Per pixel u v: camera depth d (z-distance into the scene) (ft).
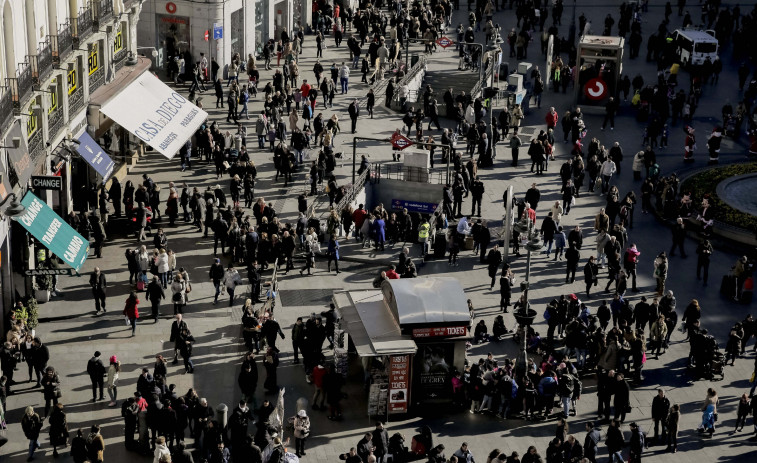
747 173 192.95
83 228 148.56
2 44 125.08
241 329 135.74
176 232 159.84
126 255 141.79
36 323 130.31
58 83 142.82
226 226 152.25
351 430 117.50
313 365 124.88
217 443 107.24
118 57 168.55
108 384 117.39
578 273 157.89
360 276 153.17
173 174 179.11
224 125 200.64
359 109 213.66
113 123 171.42
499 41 234.99
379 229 160.25
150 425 109.50
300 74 232.12
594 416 122.72
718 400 127.13
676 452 117.60
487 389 120.78
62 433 108.37
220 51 222.28
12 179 123.44
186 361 125.08
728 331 144.36
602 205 181.68
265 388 122.42
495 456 105.09
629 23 280.92
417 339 119.14
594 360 130.11
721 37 277.23
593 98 223.71
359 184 175.83
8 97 120.26
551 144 199.31
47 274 130.11
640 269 160.97
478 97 212.23
